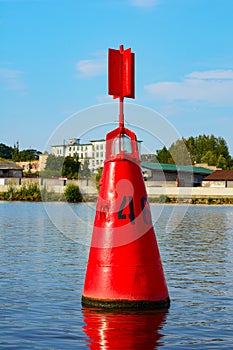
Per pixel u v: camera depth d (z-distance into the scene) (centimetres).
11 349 816
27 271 1525
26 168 10625
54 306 1082
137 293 979
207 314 1023
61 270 1546
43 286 1303
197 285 1330
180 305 1085
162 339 860
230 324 956
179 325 934
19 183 8556
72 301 1127
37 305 1094
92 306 996
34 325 944
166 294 1030
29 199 7981
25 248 2091
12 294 1205
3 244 2236
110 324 927
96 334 883
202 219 4319
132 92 1025
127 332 890
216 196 7450
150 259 995
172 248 2169
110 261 984
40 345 834
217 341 856
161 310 1001
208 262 1741
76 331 901
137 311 981
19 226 3297
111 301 979
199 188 7531
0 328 930
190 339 864
